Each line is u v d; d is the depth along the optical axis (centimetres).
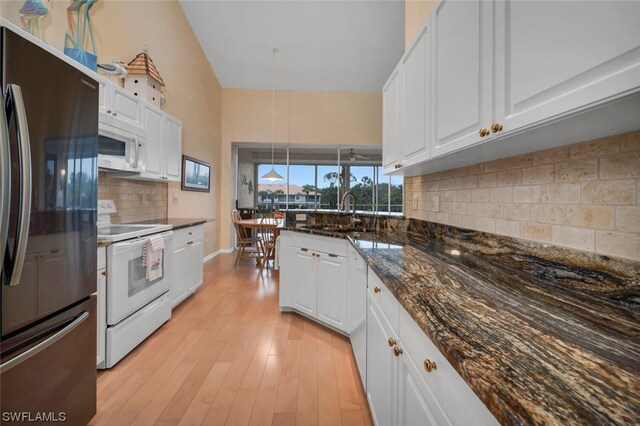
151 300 221
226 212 585
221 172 582
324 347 206
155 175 280
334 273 218
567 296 81
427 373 68
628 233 77
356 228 264
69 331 116
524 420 34
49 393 109
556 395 38
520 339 55
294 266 259
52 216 110
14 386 95
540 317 66
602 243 84
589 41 60
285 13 393
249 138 588
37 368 104
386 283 96
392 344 95
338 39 444
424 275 101
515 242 117
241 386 162
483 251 140
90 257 132
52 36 193
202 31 432
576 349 51
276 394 155
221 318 256
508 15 83
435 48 130
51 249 109
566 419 34
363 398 152
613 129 77
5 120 89
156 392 156
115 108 217
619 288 77
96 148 135
